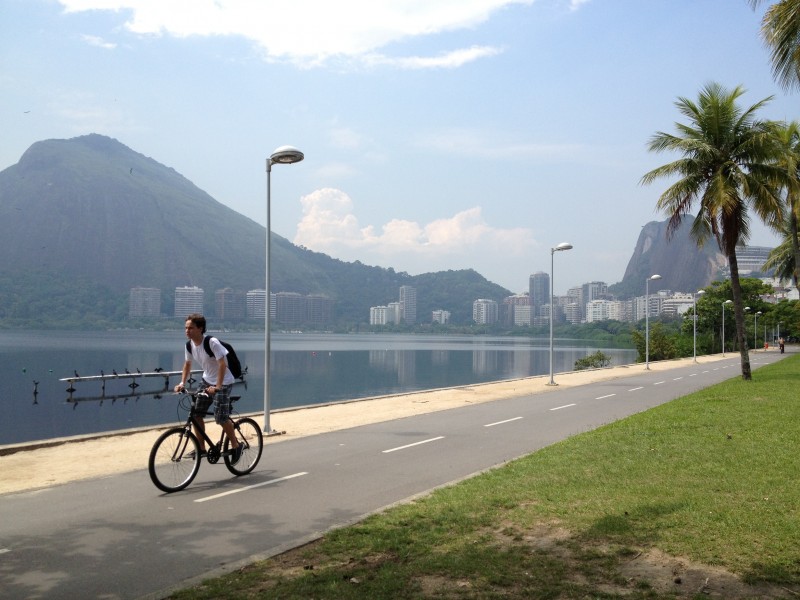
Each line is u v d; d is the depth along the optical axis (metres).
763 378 25.75
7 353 88.75
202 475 9.02
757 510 6.35
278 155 13.80
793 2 10.34
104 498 7.70
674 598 4.36
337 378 53.16
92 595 4.80
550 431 13.53
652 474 8.16
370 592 4.56
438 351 116.44
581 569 4.94
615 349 127.81
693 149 23.80
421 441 12.16
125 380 54.47
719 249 25.86
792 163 25.48
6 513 7.03
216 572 5.09
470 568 4.97
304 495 7.85
